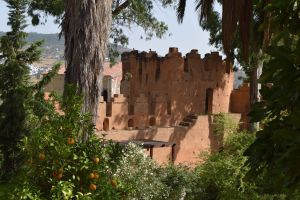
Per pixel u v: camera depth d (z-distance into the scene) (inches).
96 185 278.1
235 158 599.5
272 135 115.7
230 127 847.7
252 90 913.5
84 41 380.2
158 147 877.8
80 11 380.2
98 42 385.1
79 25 379.9
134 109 904.3
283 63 118.6
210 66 1067.3
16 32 762.2
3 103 708.7
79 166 272.7
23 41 767.7
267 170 124.3
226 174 591.5
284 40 127.6
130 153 514.9
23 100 703.7
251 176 130.6
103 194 277.0
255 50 783.7
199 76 1042.1
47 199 265.0
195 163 824.3
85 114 291.9
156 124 951.0
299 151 105.4
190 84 1024.2
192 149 975.0
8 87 738.8
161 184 535.8
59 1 932.0
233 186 570.6
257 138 128.3
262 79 127.5
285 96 119.6
